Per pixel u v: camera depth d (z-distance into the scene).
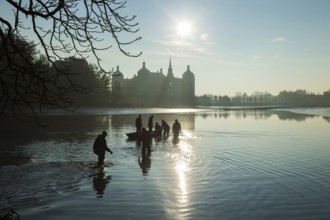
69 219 10.63
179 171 17.72
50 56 5.67
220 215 11.04
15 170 17.30
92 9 5.65
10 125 48.34
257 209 11.63
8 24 5.01
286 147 28.06
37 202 12.27
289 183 15.29
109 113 95.50
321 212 11.31
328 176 16.77
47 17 5.05
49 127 47.16
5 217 5.97
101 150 19.25
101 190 13.89
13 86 5.35
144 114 92.69
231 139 34.22
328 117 88.88
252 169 18.45
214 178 16.22
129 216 10.93
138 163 19.88
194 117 81.31
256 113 113.00
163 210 11.52
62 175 16.38
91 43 5.82
